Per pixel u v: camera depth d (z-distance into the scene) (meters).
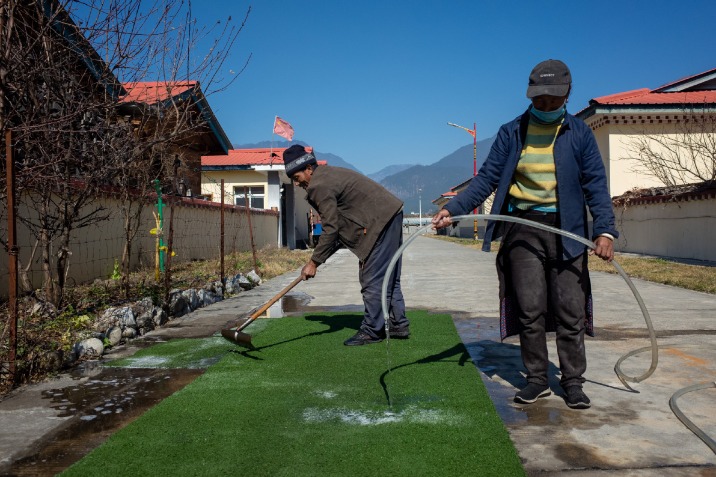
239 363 4.20
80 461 2.50
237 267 11.39
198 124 6.44
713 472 2.32
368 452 2.53
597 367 3.98
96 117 5.70
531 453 2.53
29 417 3.15
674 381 3.61
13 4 4.88
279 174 22.39
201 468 2.40
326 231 4.54
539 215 3.20
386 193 4.76
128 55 5.38
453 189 58.03
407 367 3.99
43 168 5.16
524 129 3.21
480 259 16.41
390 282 4.83
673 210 16.27
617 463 2.41
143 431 2.84
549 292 3.26
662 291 8.12
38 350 4.19
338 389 3.50
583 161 3.17
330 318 6.15
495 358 4.25
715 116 19.45
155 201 9.62
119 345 5.03
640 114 19.62
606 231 3.03
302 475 2.31
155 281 8.54
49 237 5.91
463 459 2.43
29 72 4.94
